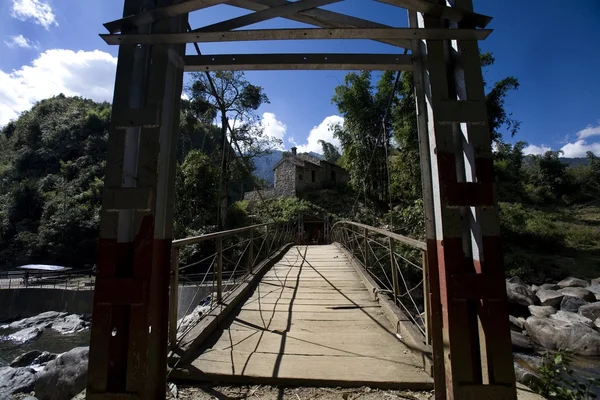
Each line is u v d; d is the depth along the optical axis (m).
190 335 2.57
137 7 1.59
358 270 5.57
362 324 3.11
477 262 1.40
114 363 1.37
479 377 1.36
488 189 1.37
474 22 1.50
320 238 21.31
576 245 14.76
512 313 8.96
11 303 12.69
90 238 20.59
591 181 24.42
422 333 2.54
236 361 2.28
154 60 1.53
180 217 16.31
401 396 1.88
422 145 1.70
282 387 2.01
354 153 19.47
